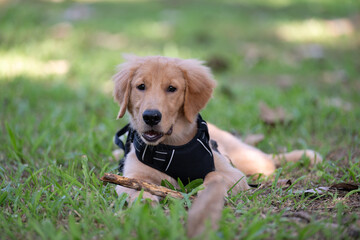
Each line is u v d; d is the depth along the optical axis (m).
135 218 2.79
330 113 6.30
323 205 3.29
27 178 4.07
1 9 13.63
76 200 3.31
